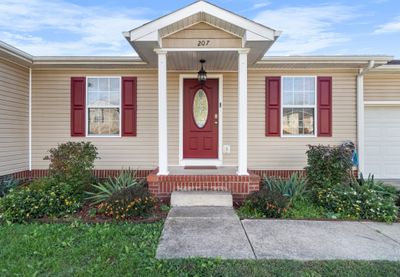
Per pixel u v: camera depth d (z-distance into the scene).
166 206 5.70
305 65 7.98
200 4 5.79
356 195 5.59
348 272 3.18
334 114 8.24
